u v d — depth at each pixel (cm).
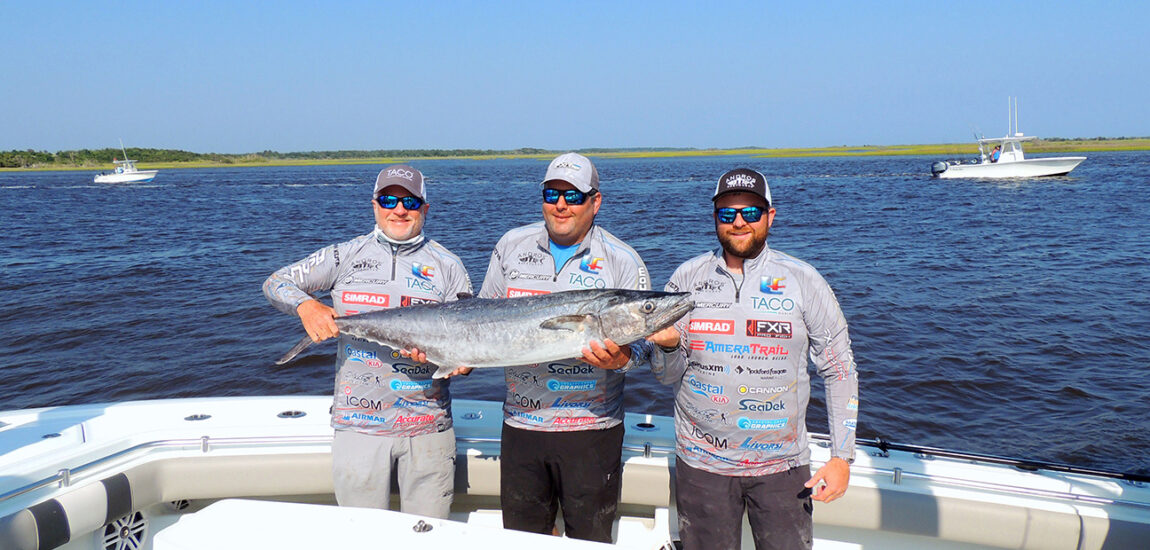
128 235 2442
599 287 353
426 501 359
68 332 1137
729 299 322
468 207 3531
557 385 341
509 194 4681
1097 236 2103
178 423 408
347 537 262
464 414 439
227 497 378
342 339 358
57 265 1781
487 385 866
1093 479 359
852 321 1136
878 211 2958
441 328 336
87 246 2152
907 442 715
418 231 366
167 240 2292
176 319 1212
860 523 351
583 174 344
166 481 369
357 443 350
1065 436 724
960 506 340
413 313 342
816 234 2225
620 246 364
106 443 370
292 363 972
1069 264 1636
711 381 321
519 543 261
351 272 365
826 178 5931
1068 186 4138
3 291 1454
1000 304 1243
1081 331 1071
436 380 355
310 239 2297
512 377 350
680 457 335
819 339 321
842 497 351
